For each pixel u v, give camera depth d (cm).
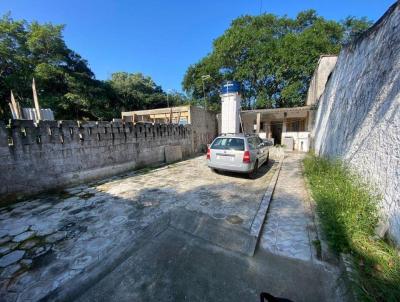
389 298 153
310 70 1585
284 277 203
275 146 1362
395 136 243
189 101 2498
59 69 1900
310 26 1967
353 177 349
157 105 3134
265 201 392
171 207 377
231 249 252
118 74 3119
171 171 690
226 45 1802
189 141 1071
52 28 2017
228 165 571
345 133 464
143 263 228
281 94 1742
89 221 323
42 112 675
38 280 200
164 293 187
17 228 302
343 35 1875
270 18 1972
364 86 389
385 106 285
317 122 934
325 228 261
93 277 205
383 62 322
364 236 225
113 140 623
